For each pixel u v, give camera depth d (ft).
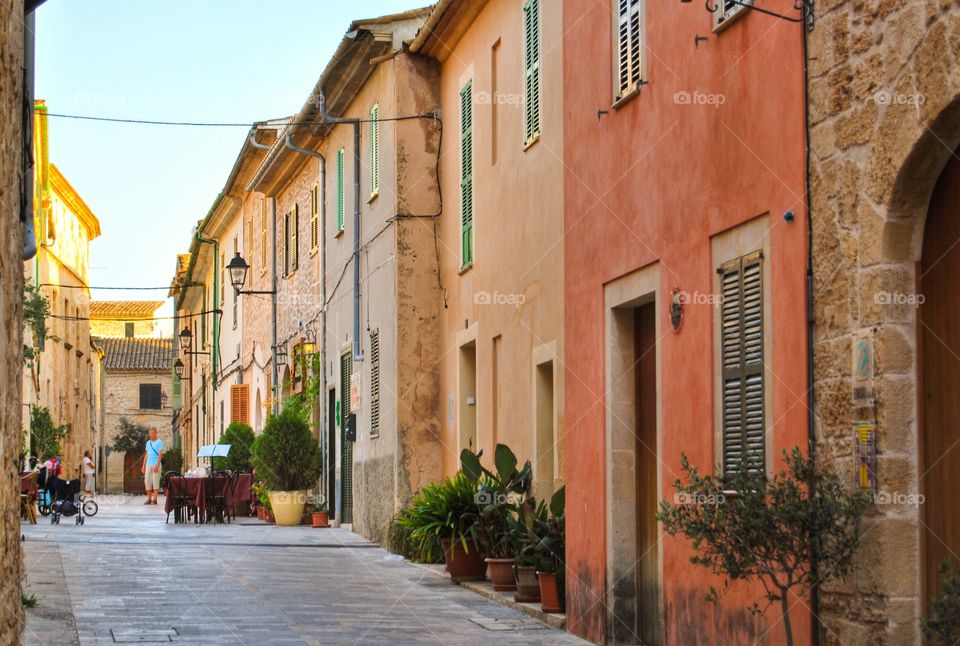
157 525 87.81
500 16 53.26
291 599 44.50
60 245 161.68
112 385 242.78
